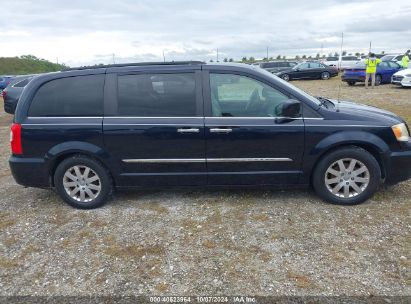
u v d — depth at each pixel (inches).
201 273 119.2
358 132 156.6
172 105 161.3
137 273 120.8
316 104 161.2
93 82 165.5
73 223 158.7
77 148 163.6
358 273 115.2
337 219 150.6
